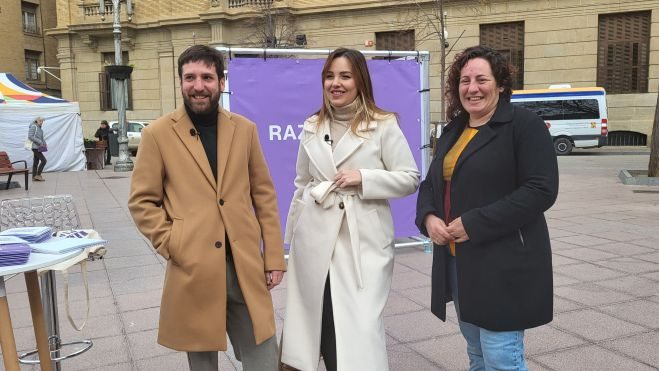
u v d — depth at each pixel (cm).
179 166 240
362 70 267
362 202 266
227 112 258
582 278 512
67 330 411
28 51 3338
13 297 493
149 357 364
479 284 228
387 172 261
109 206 1010
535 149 219
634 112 2248
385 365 249
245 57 589
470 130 245
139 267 587
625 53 2238
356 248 258
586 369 331
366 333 246
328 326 271
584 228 739
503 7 2320
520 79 2356
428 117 615
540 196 214
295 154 576
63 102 1748
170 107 2800
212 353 255
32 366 351
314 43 2558
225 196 243
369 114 269
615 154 2128
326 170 267
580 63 2267
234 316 256
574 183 1230
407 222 623
